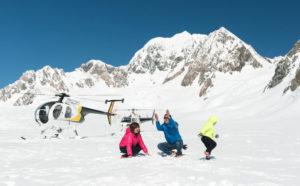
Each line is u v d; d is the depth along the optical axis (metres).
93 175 4.73
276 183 4.16
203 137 6.91
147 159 6.67
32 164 6.06
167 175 4.57
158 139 14.98
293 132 18.00
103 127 33.25
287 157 7.47
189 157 7.43
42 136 16.14
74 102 16.52
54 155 7.72
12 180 4.35
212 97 115.44
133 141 7.27
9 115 55.97
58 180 4.34
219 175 4.74
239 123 36.84
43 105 15.05
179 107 132.75
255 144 11.37
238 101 84.38
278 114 48.19
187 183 4.06
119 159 6.84
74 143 12.00
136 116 24.92
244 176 4.70
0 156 7.27
